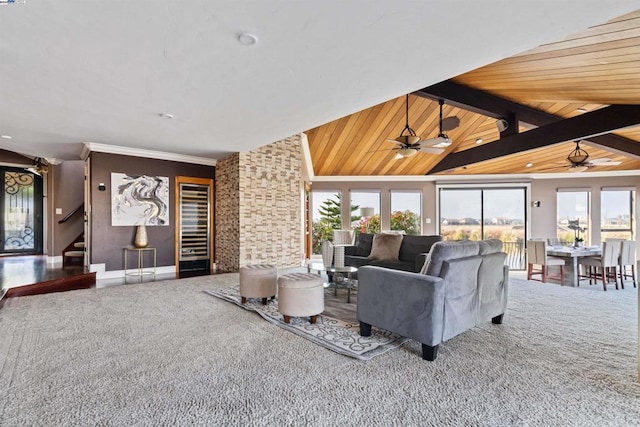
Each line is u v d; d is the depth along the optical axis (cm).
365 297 281
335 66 272
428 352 239
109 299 410
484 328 309
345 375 215
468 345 267
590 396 190
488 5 189
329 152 765
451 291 250
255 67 274
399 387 200
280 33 222
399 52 248
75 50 245
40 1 186
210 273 613
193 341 272
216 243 692
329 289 487
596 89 354
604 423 165
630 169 739
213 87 315
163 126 448
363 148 741
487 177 844
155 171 621
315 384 203
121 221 582
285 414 172
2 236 809
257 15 202
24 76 289
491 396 190
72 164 745
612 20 218
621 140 520
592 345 267
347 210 898
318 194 925
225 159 664
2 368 222
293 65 271
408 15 200
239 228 612
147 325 311
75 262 686
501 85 410
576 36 247
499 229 841
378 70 280
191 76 291
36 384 201
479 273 283
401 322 255
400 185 891
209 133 484
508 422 166
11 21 206
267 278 381
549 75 340
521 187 823
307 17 203
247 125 444
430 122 638
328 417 170
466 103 444
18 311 357
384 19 205
